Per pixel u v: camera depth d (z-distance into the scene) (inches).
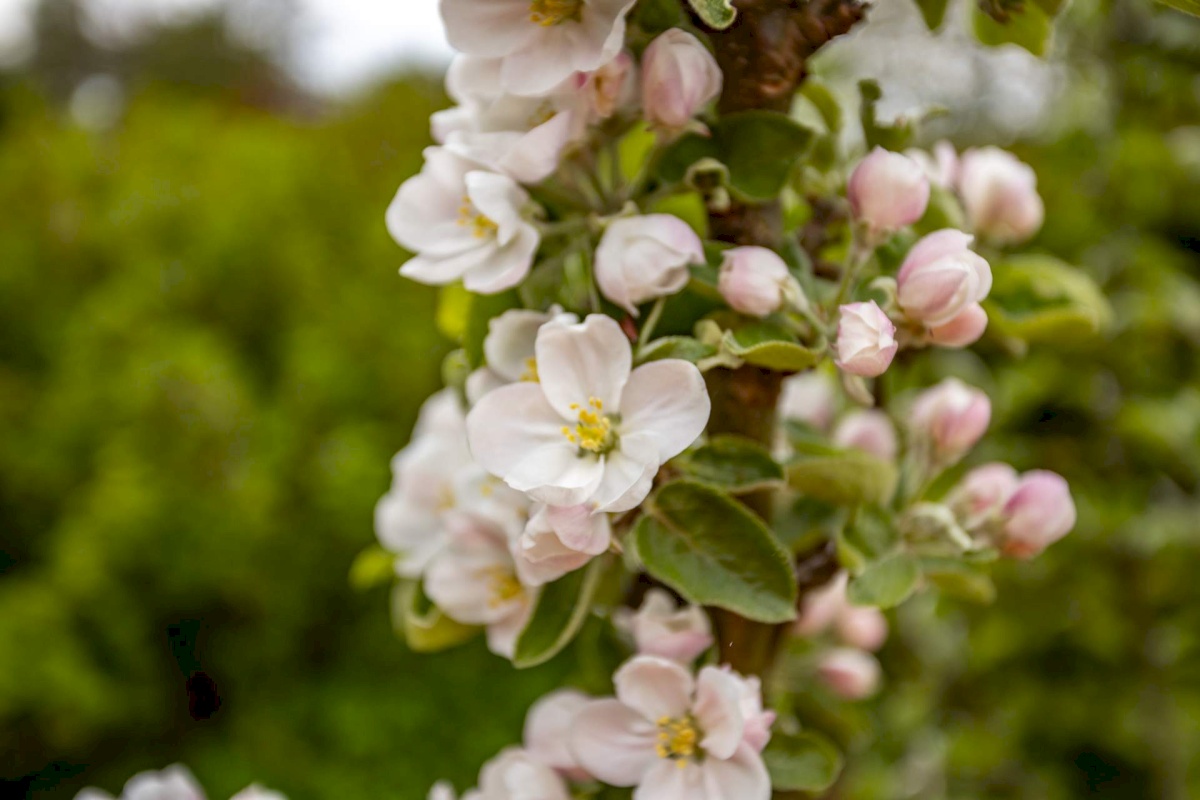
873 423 22.8
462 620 19.8
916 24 47.9
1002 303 20.2
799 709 22.8
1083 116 42.1
